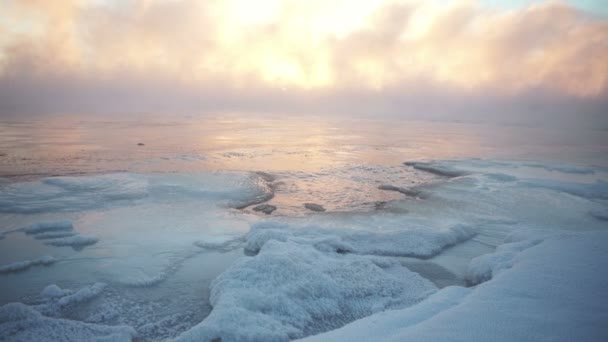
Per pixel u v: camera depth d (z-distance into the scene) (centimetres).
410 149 3688
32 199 1512
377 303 788
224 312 699
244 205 1608
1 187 1677
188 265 995
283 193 1852
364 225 1334
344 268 913
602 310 581
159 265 986
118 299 825
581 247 884
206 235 1203
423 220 1395
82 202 1504
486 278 882
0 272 938
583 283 683
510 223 1373
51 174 2100
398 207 1585
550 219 1428
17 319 709
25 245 1107
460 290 746
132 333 698
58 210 1419
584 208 1578
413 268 998
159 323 739
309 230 1202
